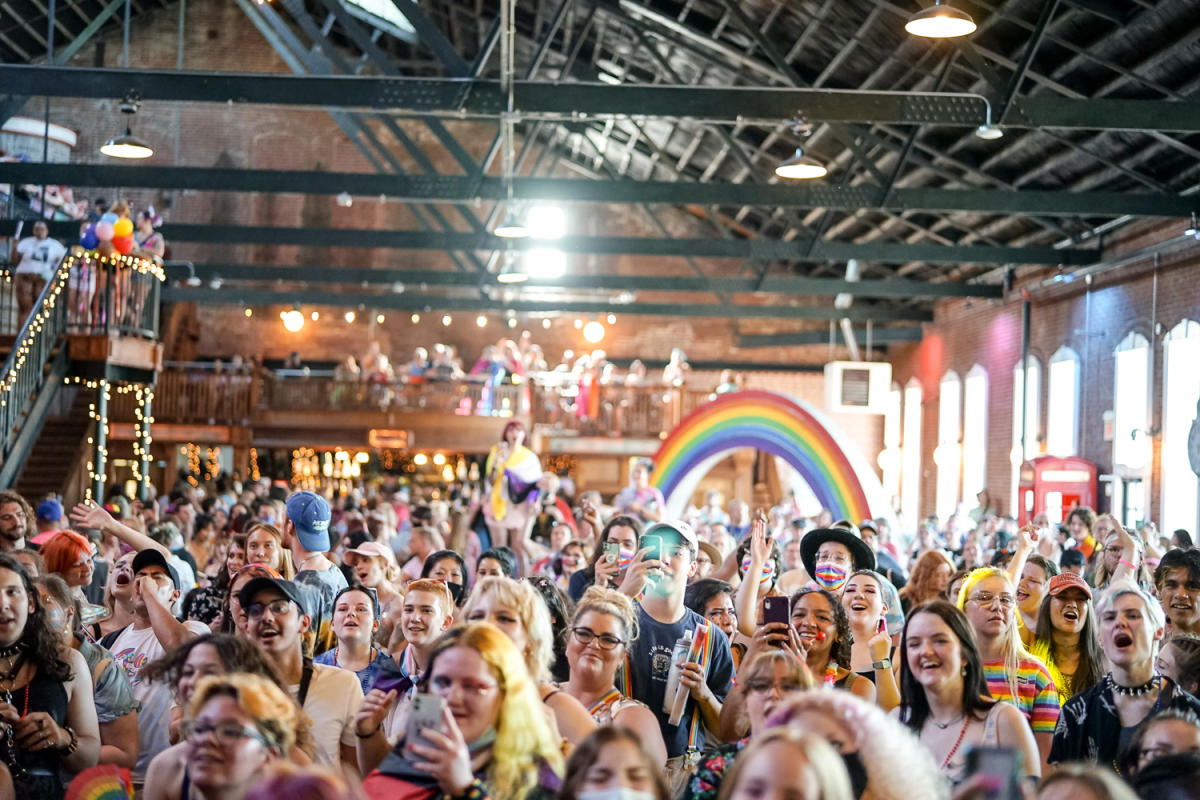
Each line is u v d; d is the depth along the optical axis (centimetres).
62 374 1620
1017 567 667
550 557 1029
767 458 2841
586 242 2080
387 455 2967
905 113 1271
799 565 1003
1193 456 1564
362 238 2122
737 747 366
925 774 305
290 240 2120
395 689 454
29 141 2655
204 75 1288
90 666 489
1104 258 2002
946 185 2069
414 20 1290
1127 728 461
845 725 303
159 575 605
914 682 446
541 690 406
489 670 318
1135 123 1260
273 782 256
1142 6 1295
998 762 257
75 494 1894
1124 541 843
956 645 435
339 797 254
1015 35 1477
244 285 3089
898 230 2412
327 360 3172
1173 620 600
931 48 1580
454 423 2698
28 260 1844
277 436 2711
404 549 1330
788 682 380
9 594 432
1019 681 509
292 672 461
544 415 2745
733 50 1892
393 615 580
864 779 303
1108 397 1992
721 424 1561
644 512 1297
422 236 2122
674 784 462
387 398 2720
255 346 3166
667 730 495
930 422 2795
